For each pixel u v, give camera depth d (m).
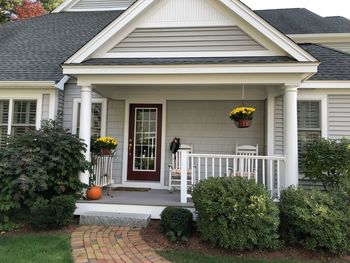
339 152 5.80
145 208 5.71
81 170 6.00
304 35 10.23
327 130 7.15
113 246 4.44
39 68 8.00
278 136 7.20
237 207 4.29
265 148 7.51
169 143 7.96
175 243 4.64
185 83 5.98
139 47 6.44
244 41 6.17
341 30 10.41
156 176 7.94
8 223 5.37
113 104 8.13
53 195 5.95
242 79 5.82
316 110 7.30
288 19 11.70
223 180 4.77
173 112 8.02
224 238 4.27
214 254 4.33
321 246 4.38
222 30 6.25
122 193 6.92
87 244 4.49
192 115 7.96
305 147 6.38
